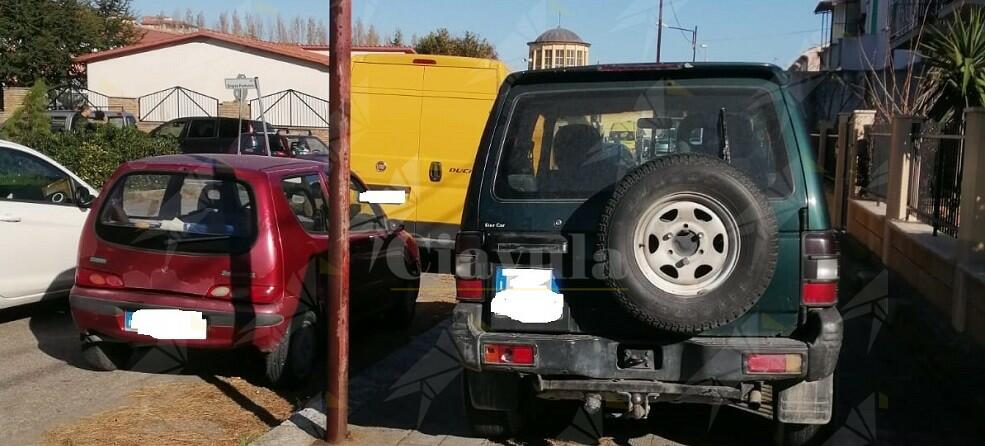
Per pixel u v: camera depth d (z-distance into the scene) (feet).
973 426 17.88
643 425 17.89
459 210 35.17
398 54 35.29
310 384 20.54
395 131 35.42
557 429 17.70
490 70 34.83
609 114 14.85
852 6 94.43
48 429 17.15
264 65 112.57
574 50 78.64
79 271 20.06
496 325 14.64
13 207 24.32
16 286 24.29
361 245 23.34
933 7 58.95
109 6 127.75
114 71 111.96
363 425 17.78
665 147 14.69
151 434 16.98
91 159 55.21
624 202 13.03
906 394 20.16
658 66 14.64
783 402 14.61
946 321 22.38
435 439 16.96
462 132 35.01
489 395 15.92
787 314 13.75
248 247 19.10
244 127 80.38
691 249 13.04
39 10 111.96
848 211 41.39
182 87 112.37
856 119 41.98
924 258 25.18
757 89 14.43
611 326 14.24
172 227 19.61
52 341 24.02
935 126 28.35
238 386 20.30
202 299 19.16
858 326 27.45
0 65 109.50
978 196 21.26
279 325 19.10
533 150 14.93
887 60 53.42
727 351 13.52
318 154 81.46
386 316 26.66
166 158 21.22
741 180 12.84
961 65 34.94
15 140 55.42
